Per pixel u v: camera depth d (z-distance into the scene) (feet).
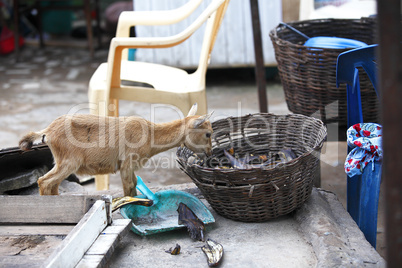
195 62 21.58
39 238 7.90
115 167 9.15
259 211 8.60
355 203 9.39
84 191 11.21
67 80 23.57
